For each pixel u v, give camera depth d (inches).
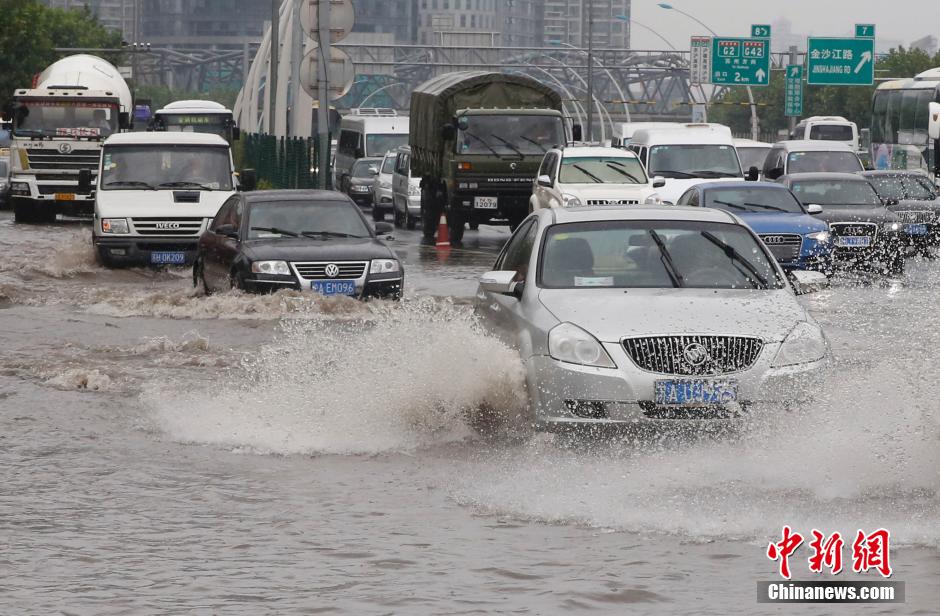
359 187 4874.5
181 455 892.0
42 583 611.8
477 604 576.1
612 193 2731.3
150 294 1877.5
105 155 2460.6
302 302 1653.5
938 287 2097.7
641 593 590.2
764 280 1005.8
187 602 582.2
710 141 3393.2
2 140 6520.7
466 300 1836.9
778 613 560.7
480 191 3161.9
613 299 942.4
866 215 2511.1
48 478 827.4
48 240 3011.8
